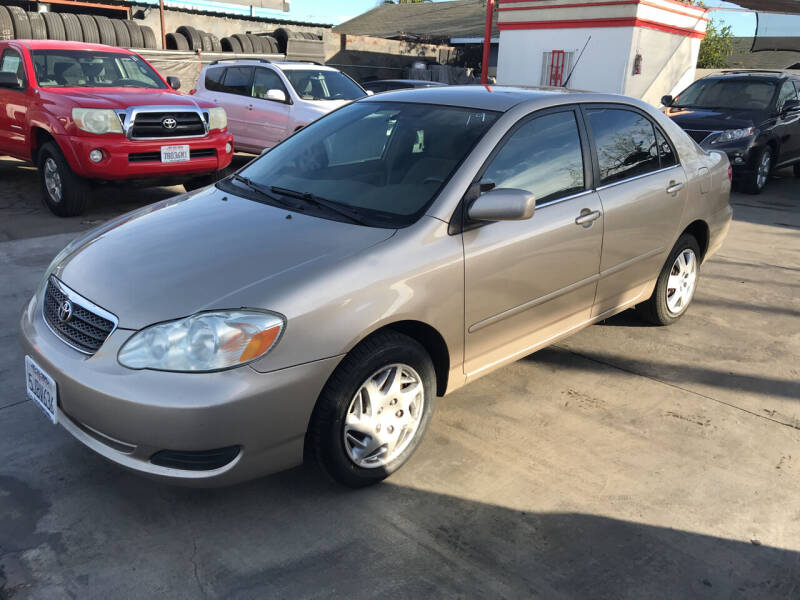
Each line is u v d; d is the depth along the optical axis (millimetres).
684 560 2465
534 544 2516
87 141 6484
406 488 2818
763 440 3293
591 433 3297
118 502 2658
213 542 2467
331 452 2582
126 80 7824
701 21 15594
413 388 2820
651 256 4090
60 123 6566
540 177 3279
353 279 2506
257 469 2424
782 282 5723
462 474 2924
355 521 2605
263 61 10305
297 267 2510
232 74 10680
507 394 3650
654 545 2535
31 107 6980
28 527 2496
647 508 2746
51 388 2508
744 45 29297
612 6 13773
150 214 3215
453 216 2859
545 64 15117
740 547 2545
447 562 2410
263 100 10055
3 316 4281
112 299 2473
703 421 3451
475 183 2967
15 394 3395
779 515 2736
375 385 2674
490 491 2816
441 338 2855
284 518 2609
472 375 3129
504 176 3105
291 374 2359
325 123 3760
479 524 2613
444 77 22344
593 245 3531
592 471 2982
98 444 2447
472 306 2936
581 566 2414
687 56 15719
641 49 14086
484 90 3637
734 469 3041
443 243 2795
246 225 2895
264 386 2305
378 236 2717
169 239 2822
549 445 3176
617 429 3342
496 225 3012
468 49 25516
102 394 2297
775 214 8492
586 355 4176
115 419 2299
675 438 3281
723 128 9617
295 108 9633
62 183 6738
